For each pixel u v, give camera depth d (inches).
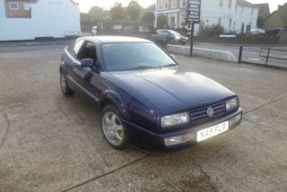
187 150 122.3
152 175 102.8
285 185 98.6
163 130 97.5
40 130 140.3
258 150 124.2
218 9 1226.0
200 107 104.6
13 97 198.2
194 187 96.3
